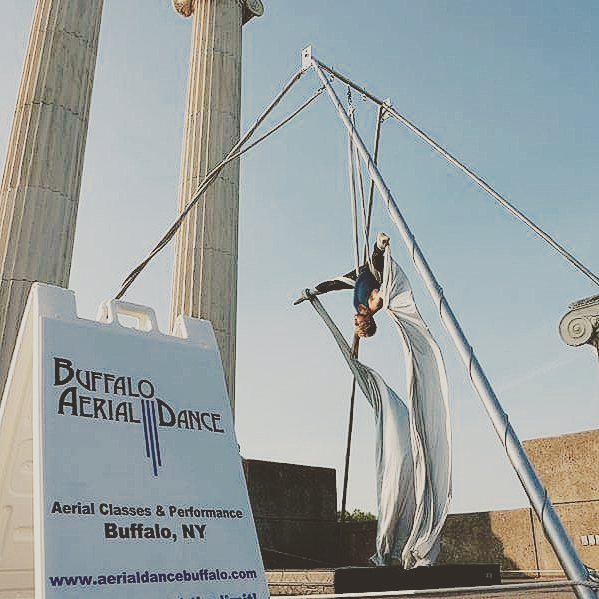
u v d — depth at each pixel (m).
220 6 18.95
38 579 2.90
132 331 4.07
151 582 3.18
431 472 8.38
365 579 7.31
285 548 12.69
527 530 10.96
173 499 3.54
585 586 3.77
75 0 14.77
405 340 8.76
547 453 11.19
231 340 15.65
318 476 13.78
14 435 4.02
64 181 13.26
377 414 9.41
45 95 13.62
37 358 3.53
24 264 12.26
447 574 7.66
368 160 6.55
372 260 9.88
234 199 16.95
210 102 17.48
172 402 3.93
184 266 15.87
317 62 8.73
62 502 3.14
